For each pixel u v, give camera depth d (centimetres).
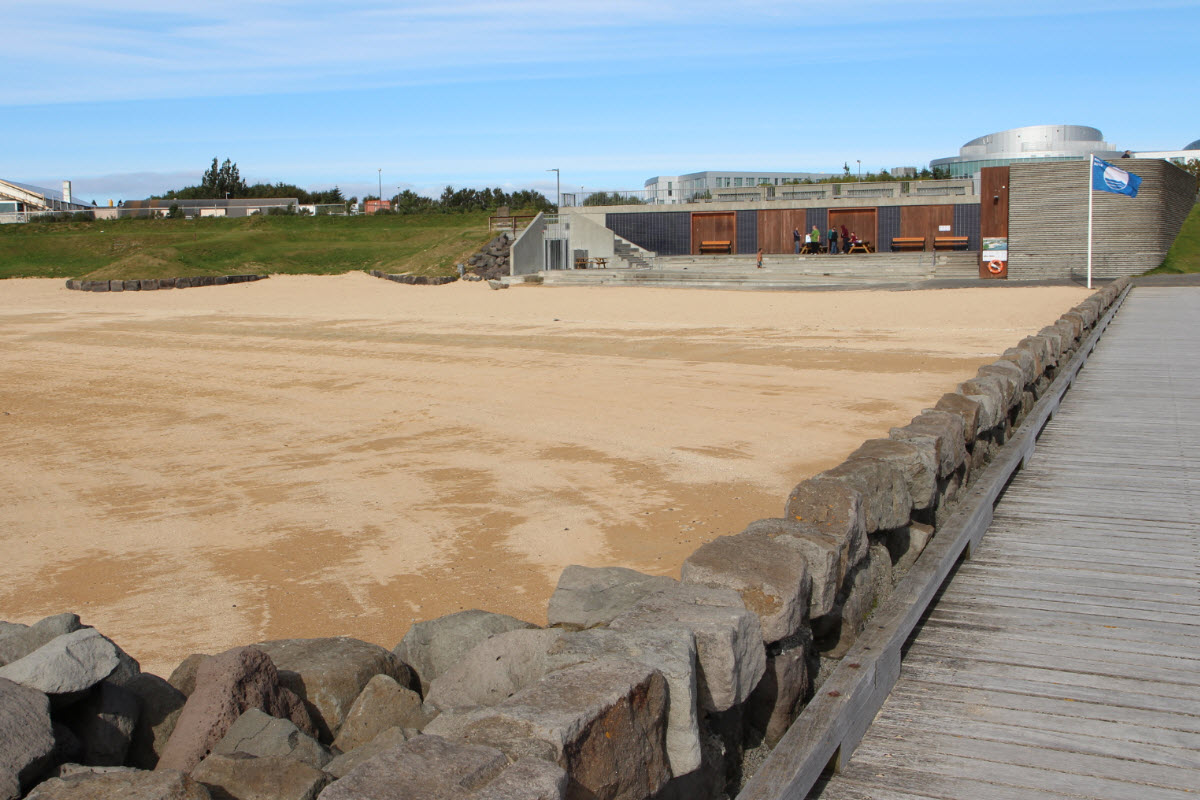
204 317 3541
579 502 1042
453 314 3356
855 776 388
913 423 692
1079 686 458
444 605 749
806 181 7138
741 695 354
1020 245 3800
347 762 349
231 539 948
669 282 4338
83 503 1109
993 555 657
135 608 766
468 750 258
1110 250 3697
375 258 5591
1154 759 392
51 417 1689
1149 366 1520
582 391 1764
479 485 1132
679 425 1437
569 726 271
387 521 995
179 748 374
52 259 5722
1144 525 713
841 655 478
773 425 1414
